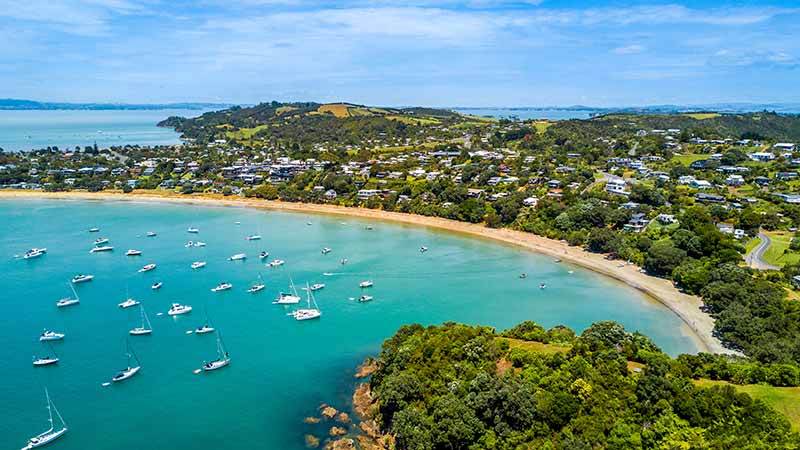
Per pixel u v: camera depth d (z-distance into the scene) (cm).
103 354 12938
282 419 10269
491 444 8519
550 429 8681
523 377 9631
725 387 8744
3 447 9388
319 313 15438
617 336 10931
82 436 9756
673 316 15375
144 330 14162
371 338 13962
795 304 13625
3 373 11988
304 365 12450
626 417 8700
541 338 11756
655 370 9331
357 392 11194
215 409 10625
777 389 9062
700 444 7825
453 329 11694
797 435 7588
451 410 8969
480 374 9506
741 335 13125
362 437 9694
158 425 10094
